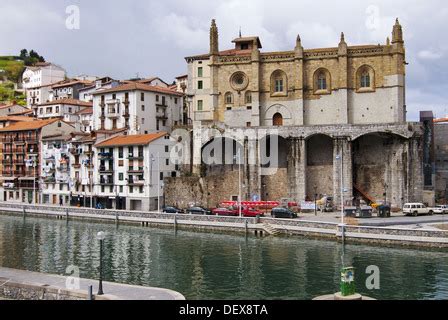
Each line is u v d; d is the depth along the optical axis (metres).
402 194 88.94
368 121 100.50
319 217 80.31
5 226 87.94
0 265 54.56
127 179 102.19
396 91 98.38
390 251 59.69
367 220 73.81
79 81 183.50
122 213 88.88
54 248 65.06
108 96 119.12
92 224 88.88
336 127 92.00
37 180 120.38
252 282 46.47
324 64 103.19
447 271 49.56
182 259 57.28
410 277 47.50
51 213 99.06
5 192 127.69
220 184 97.81
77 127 132.25
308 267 52.09
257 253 60.06
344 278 30.77
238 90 107.38
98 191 106.81
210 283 46.34
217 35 108.88
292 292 42.97
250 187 96.62
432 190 92.44
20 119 141.50
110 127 118.75
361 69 101.31
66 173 113.62
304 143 94.19
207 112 112.44
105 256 59.44
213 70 108.56
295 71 103.62
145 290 36.22
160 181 101.44
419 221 71.88
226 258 57.50
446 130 109.12
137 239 71.62
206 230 78.56
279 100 105.56
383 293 42.41
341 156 91.38
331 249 61.59
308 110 104.19
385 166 93.50
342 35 101.00
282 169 98.19
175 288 44.75
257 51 105.50
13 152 126.25
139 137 104.31
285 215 79.94
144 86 118.69
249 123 106.88
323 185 97.88
